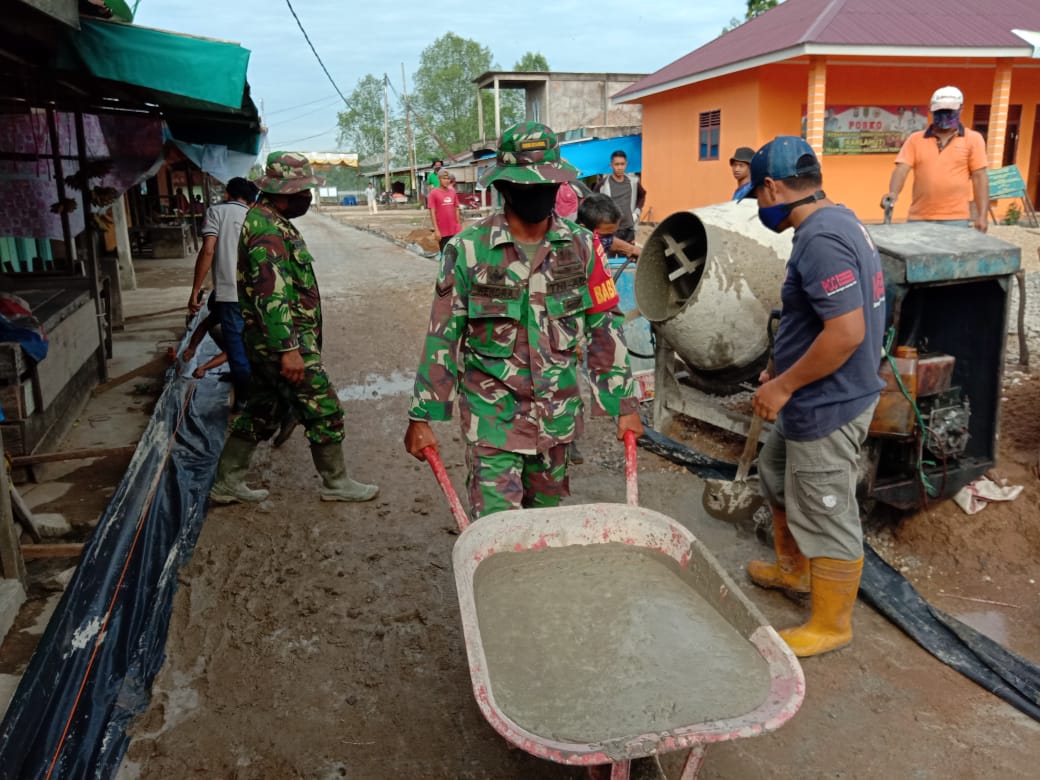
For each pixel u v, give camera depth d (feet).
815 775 8.52
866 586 11.66
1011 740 8.97
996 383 12.87
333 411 14.49
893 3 57.98
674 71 68.18
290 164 13.14
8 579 11.84
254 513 14.89
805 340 9.73
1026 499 13.56
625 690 6.72
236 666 10.44
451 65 272.31
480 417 9.27
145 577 12.59
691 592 8.14
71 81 21.35
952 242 12.11
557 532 8.81
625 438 9.53
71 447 18.28
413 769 8.68
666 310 16.15
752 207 15.52
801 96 58.95
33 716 9.19
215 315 20.98
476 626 6.81
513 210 8.69
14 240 26.27
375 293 39.88
